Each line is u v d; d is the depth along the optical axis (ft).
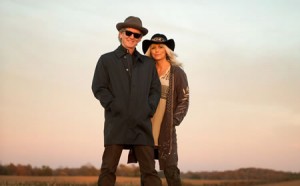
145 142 18.49
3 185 34.91
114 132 18.34
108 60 18.88
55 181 37.96
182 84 20.93
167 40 20.98
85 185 37.24
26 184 36.22
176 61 21.33
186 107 20.97
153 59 21.24
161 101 20.62
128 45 18.94
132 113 18.34
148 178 18.54
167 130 20.49
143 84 18.72
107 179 18.45
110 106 18.45
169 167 20.43
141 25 19.15
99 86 18.76
